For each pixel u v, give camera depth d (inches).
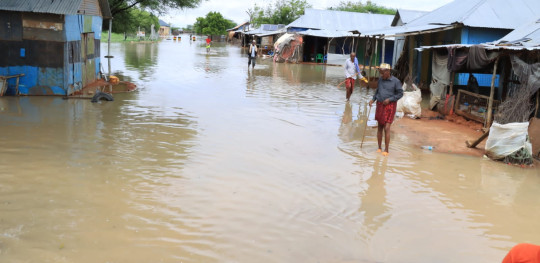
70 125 393.1
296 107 539.8
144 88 652.7
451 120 506.6
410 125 469.7
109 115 444.5
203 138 363.3
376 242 193.8
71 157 296.8
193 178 265.7
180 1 1084.5
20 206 213.2
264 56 1672.0
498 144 335.3
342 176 282.8
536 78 373.1
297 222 210.1
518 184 284.7
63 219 201.0
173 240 186.2
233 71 1006.4
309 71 1145.4
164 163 292.5
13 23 528.1
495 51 434.9
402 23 1056.8
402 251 186.7
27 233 185.5
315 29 1633.9
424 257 182.4
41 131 366.6
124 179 258.5
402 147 367.9
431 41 818.8
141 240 184.5
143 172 272.5
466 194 261.4
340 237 196.5
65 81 550.0
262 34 1977.1
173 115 455.5
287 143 359.3
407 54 871.7
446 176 294.8
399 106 529.7
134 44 2421.3
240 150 331.6
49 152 306.2
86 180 253.8
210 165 292.5
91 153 308.2
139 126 398.9
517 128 328.2
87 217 204.4
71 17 562.9
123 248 176.9
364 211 227.9
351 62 599.2
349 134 405.4
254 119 450.6
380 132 347.6
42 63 541.6
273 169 289.6
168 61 1231.5
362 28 1663.4
